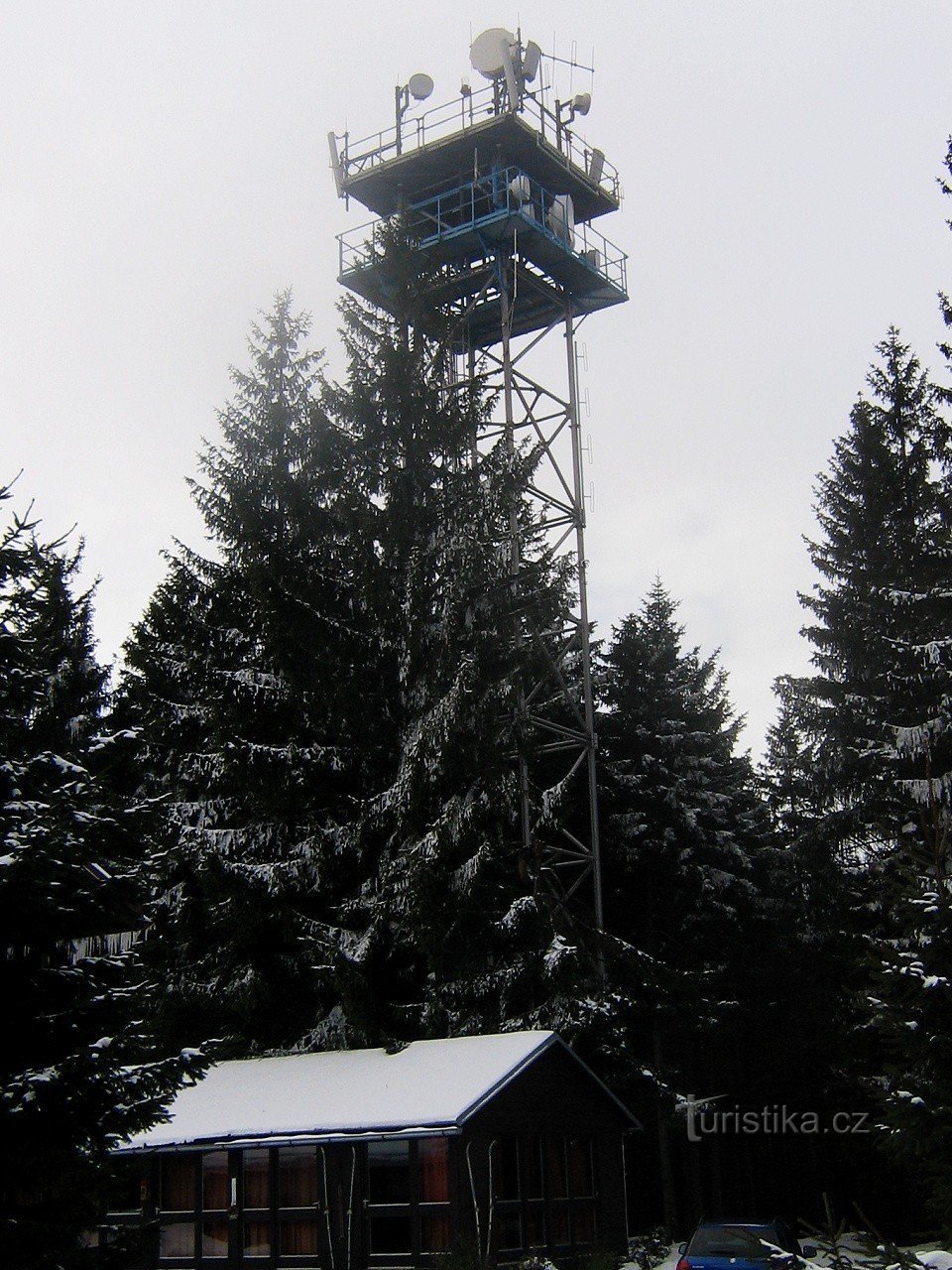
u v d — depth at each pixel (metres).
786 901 45.41
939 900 13.07
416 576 33.00
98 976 13.87
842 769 38.06
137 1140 23.73
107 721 27.73
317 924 31.09
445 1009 30.89
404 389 34.94
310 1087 24.59
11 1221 12.59
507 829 36.75
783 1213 48.28
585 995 32.66
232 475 35.69
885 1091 12.37
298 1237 22.72
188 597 35.91
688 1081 42.16
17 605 14.39
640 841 41.47
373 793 33.09
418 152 38.59
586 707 36.75
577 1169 24.36
